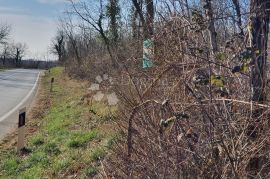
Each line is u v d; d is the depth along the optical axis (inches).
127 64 197.6
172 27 166.6
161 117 158.7
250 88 147.2
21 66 4574.3
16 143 421.4
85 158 310.3
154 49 174.7
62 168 307.3
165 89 163.8
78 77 1427.2
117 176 180.1
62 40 3447.3
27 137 455.5
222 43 174.2
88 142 369.7
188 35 163.2
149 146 161.5
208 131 145.0
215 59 151.9
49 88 1248.8
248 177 139.3
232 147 138.6
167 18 177.0
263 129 139.3
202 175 144.1
